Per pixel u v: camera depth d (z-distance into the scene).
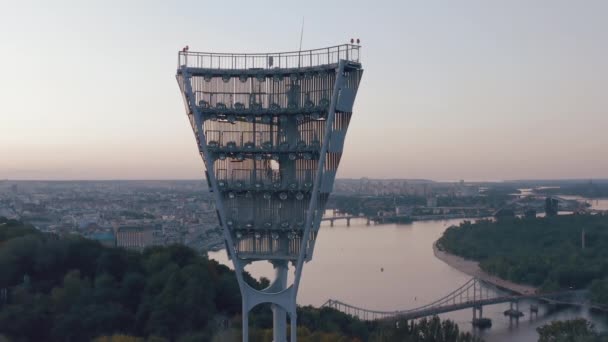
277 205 103.50
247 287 104.38
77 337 165.75
